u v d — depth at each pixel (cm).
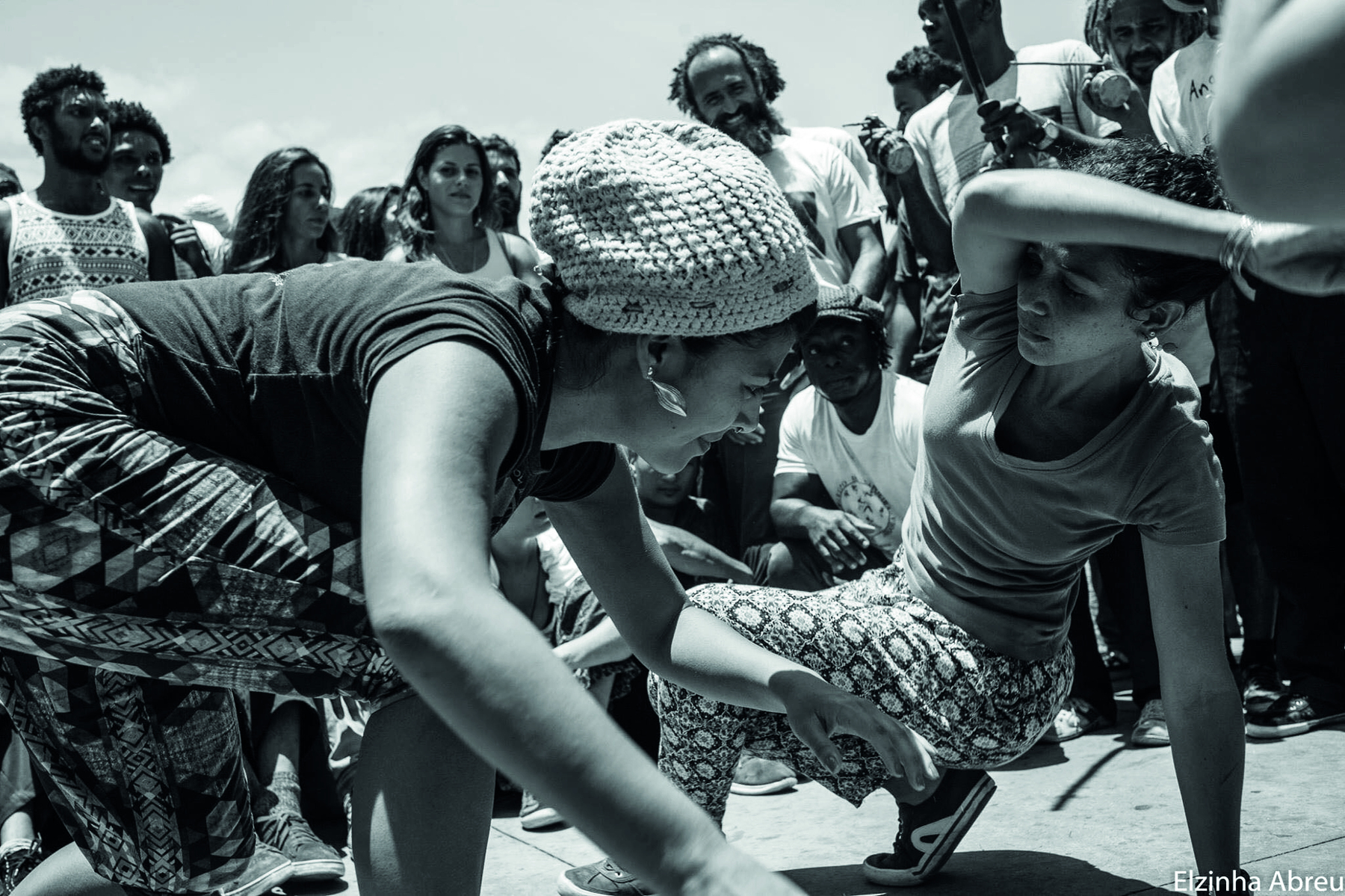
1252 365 296
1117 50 377
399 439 104
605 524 161
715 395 131
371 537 98
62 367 129
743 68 401
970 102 372
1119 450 177
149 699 143
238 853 152
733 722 199
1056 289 161
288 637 133
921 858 207
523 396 116
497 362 115
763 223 123
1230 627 420
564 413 135
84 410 128
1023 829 237
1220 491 178
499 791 304
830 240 404
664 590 166
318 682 137
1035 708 202
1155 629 183
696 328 124
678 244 121
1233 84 71
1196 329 323
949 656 196
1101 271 157
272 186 406
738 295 123
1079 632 320
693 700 198
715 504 375
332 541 133
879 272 404
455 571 94
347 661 136
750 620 198
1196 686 179
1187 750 180
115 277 362
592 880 218
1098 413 181
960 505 194
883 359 326
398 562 95
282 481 133
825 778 206
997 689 198
